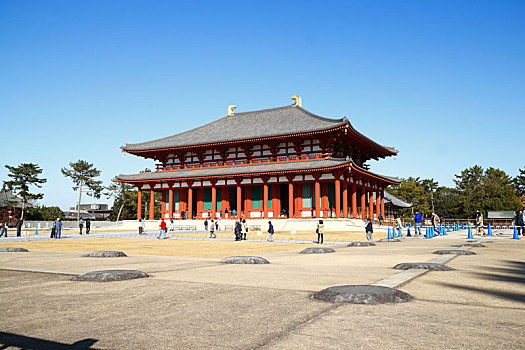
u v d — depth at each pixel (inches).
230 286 406.3
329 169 2202.3
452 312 285.7
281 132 2438.5
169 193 2805.1
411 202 4557.1
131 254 906.1
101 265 622.5
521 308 298.2
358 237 1636.3
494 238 1414.9
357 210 2770.7
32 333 246.1
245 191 2588.6
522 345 214.1
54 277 481.4
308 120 2716.5
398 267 534.0
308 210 2389.3
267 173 2356.1
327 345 217.3
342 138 2453.2
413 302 318.7
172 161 3006.9
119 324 264.8
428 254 757.3
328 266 584.1
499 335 231.8
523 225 1550.2
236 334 240.2
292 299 338.3
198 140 2881.4
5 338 235.9
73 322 270.8
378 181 2790.4
